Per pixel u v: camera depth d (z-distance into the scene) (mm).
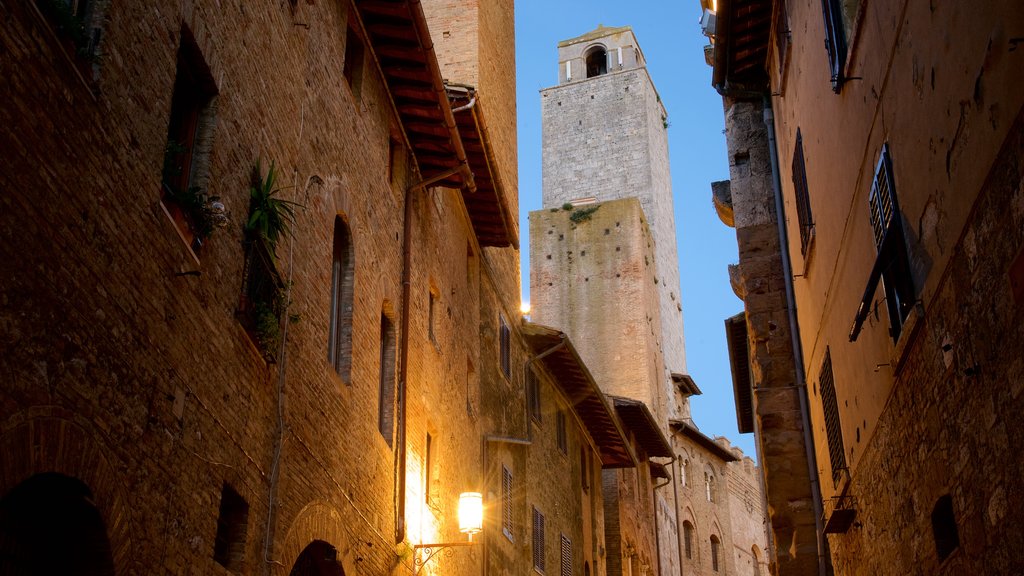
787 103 17844
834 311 14508
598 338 52406
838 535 15844
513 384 25500
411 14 15930
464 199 22312
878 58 11086
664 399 54344
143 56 9094
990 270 8133
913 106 9859
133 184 8781
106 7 8531
